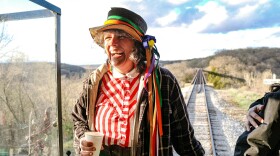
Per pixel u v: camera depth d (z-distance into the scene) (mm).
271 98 1815
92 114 1772
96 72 1788
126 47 1658
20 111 2117
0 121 1976
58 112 2393
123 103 1712
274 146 1763
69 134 4914
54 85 2377
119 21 1622
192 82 22375
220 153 6492
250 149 1810
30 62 2193
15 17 2037
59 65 2400
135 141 1644
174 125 1783
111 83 1766
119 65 1681
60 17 2408
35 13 2189
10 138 2051
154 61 1678
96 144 1561
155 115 1630
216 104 12672
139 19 1687
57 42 2373
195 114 10398
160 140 1659
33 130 2217
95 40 1771
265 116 1799
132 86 1719
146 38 1643
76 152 1802
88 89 1779
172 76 1750
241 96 15219
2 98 1979
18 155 2113
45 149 2324
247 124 2027
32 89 2217
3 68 1983
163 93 1675
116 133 1686
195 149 1870
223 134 7887
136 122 1651
